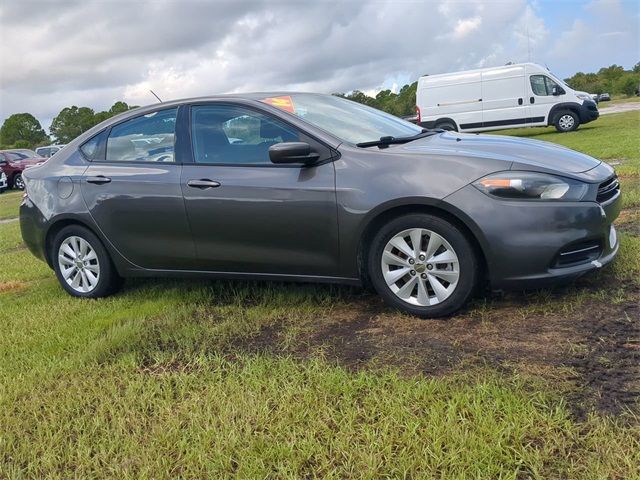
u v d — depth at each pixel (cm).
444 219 357
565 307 357
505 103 2000
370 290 435
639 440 227
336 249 385
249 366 326
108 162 477
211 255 428
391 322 373
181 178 429
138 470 246
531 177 343
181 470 243
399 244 373
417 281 372
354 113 462
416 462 228
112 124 485
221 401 292
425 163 363
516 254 342
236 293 459
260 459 241
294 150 374
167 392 306
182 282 509
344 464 233
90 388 324
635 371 277
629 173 789
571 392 265
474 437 238
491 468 220
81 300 499
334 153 386
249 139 417
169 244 442
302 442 249
